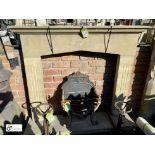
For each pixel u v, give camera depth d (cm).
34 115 287
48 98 301
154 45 258
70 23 266
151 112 303
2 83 236
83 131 280
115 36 246
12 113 249
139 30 238
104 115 317
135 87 302
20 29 218
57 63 272
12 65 251
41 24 252
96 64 283
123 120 301
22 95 284
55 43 241
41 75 261
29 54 242
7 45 238
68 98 283
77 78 277
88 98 287
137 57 275
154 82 276
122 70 275
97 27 229
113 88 302
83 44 246
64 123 293
